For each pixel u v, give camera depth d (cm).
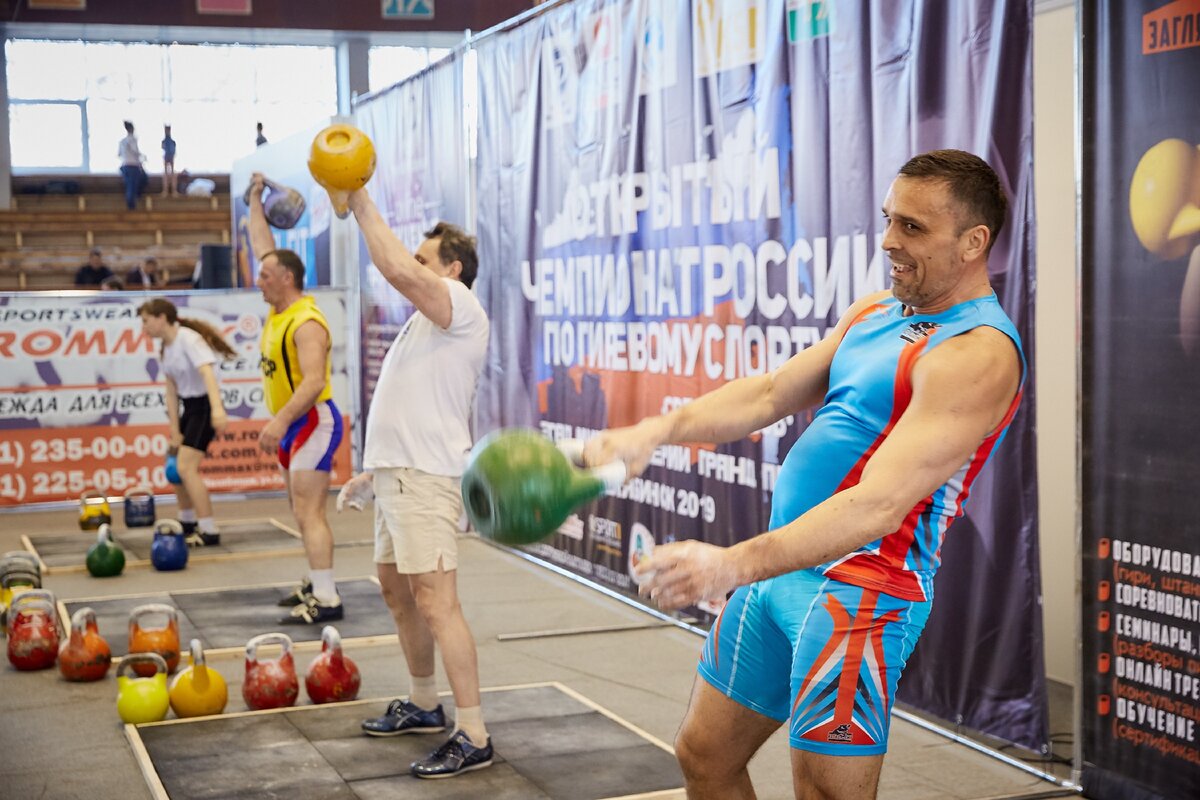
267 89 1878
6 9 1712
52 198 1830
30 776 399
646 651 545
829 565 228
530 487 203
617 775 388
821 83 471
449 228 410
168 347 770
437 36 1819
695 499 568
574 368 670
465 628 394
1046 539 491
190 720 441
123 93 1847
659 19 575
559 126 675
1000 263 395
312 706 457
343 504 416
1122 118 355
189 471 776
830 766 225
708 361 551
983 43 396
